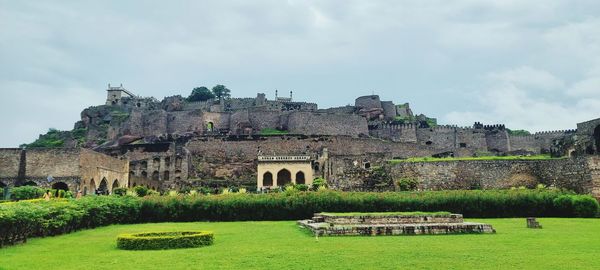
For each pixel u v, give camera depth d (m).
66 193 45.81
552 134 108.62
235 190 69.44
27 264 16.27
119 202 34.19
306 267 14.95
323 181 64.56
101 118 129.00
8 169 57.12
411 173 59.31
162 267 15.20
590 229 27.00
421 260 16.02
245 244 20.66
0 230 20.42
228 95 159.12
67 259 17.23
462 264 15.27
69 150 57.22
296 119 106.62
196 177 85.44
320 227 24.39
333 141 93.94
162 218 35.69
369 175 60.62
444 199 37.97
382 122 116.44
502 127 111.94
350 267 14.89
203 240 20.25
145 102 141.00
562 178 54.72
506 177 57.12
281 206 36.50
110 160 66.81
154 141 100.25
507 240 21.44
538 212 38.72
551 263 15.31
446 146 108.94
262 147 92.38
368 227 24.06
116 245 20.97
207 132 106.06
